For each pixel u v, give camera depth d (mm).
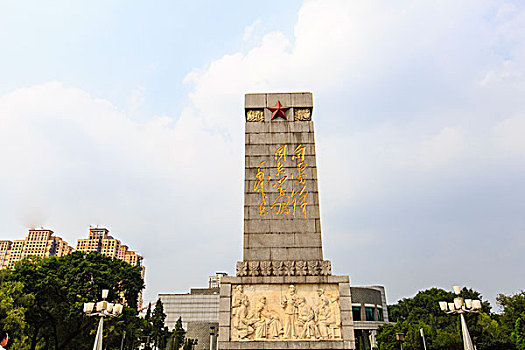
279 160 20438
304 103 21500
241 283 17672
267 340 16766
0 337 27859
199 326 90938
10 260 156875
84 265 35781
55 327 33531
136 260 167875
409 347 47000
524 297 40125
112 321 35969
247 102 21531
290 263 18078
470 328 39844
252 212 19500
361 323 72688
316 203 19656
